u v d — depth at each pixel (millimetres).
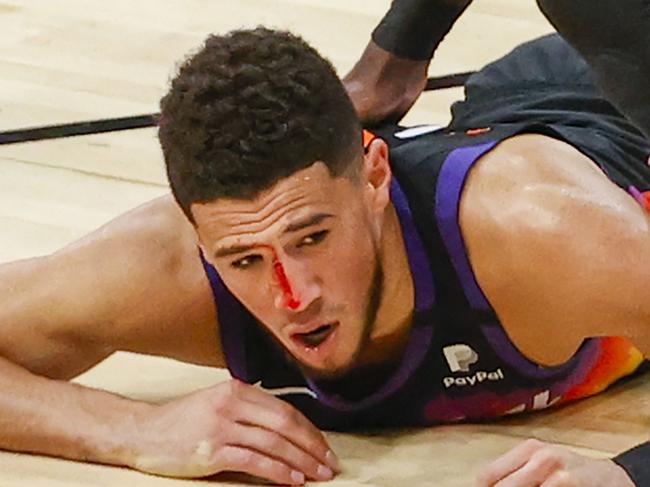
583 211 4293
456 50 7977
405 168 4445
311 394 4680
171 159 4059
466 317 4418
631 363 5109
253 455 4469
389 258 4332
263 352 4641
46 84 7676
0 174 6715
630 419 4988
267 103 3936
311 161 3982
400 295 4371
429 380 4598
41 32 8336
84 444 4598
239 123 3932
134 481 4516
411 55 5426
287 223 4004
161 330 4645
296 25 8391
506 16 8469
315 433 4570
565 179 4395
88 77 7762
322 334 4230
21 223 6270
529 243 4277
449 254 4348
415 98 5531
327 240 4062
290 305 4078
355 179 4102
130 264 4578
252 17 8539
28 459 4648
